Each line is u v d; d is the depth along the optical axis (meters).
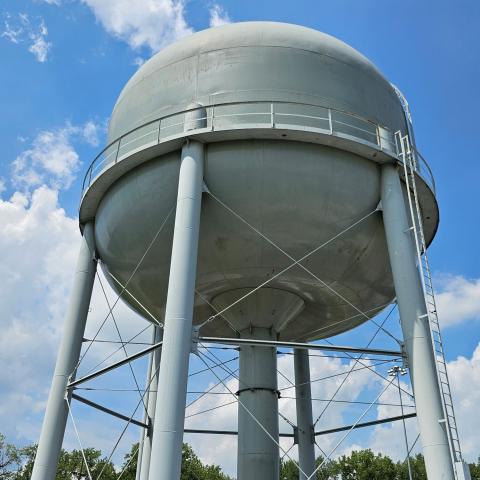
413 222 11.17
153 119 12.00
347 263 12.03
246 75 11.59
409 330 10.23
